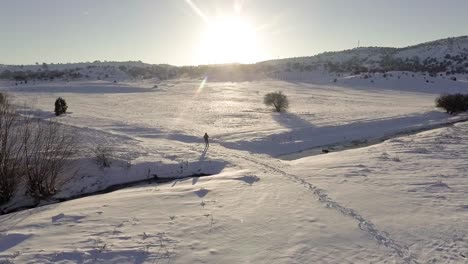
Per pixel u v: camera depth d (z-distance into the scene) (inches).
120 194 638.5
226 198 569.0
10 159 674.8
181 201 560.7
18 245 403.2
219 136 1241.4
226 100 2716.5
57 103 1609.3
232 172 780.6
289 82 5315.0
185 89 3870.6
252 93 3410.4
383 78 4753.9
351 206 506.0
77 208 543.8
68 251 380.2
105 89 3599.9
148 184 765.9
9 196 660.7
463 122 1658.5
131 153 925.8
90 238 416.8
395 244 383.2
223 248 385.1
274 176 716.7
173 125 1461.6
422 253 361.7
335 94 3412.9
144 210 518.6
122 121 1497.3
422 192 560.1
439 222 435.8
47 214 525.0
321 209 500.1
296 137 1290.6
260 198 562.9
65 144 900.6
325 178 679.7
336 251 371.6
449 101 1936.5
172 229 440.1
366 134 1414.9
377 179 652.1
